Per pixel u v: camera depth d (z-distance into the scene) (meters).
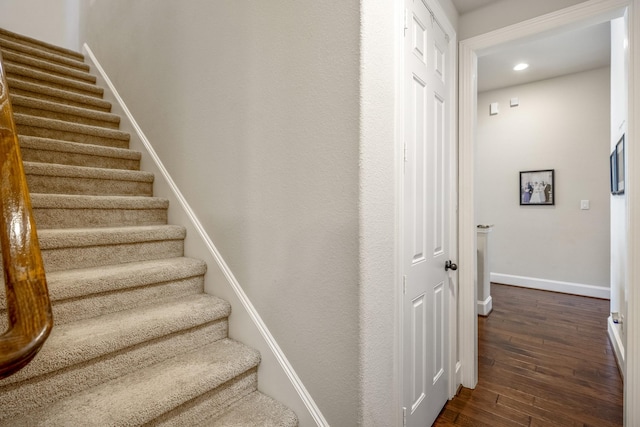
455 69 2.08
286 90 1.29
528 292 4.33
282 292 1.33
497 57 3.71
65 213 1.68
